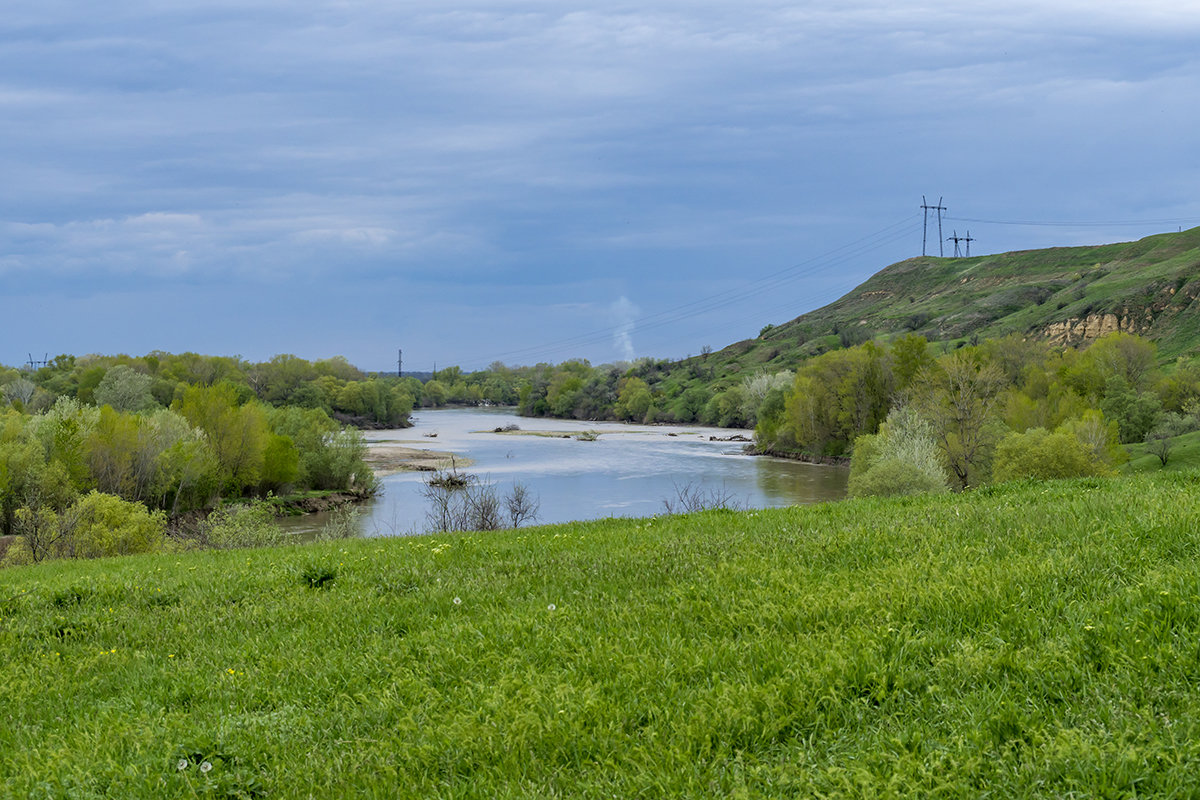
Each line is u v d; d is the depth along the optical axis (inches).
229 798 197.5
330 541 733.3
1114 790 153.6
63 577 579.8
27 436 2581.2
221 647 330.0
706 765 181.9
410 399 7539.4
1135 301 6427.2
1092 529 357.1
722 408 6835.6
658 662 244.7
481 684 240.1
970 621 247.8
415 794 184.9
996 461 2320.4
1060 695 193.6
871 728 190.5
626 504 2600.9
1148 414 3476.9
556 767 191.0
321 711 243.3
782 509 642.8
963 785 160.9
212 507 2898.6
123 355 6486.2
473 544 524.7
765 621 274.2
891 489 2193.7
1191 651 201.9
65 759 218.4
